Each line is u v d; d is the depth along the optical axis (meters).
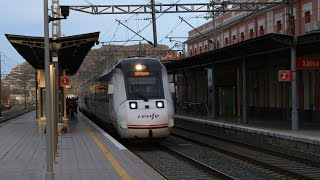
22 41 19.41
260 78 34.56
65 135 20.41
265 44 22.48
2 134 21.52
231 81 37.62
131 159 12.55
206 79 43.56
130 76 18.38
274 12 34.16
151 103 17.62
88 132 22.06
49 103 8.34
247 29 39.66
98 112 27.20
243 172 13.23
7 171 10.60
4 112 61.12
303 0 30.28
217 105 37.94
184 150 18.69
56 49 17.55
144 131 17.22
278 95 31.38
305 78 28.30
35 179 9.54
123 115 17.52
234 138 24.53
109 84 19.20
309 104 27.94
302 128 22.55
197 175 12.60
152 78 18.42
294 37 20.77
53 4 21.84
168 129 17.64
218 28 43.75
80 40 19.61
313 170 13.63
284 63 29.75
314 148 16.84
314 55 25.58
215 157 16.59
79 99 62.12
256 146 18.95
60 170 10.72
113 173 10.27
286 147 19.03
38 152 14.38
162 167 14.12
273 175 12.72
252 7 36.56
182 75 51.19
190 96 49.44
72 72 39.75
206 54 28.59
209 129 29.16
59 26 22.09
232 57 28.27
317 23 26.91
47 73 8.34
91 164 11.64
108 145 16.14
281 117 31.00
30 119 37.41
